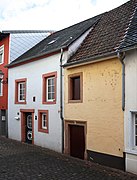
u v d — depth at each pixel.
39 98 17.33
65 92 14.84
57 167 11.69
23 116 19.27
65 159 13.38
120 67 11.30
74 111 14.06
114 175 10.34
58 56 15.52
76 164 12.28
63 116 14.94
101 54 12.23
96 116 12.54
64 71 14.96
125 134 10.96
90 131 12.90
